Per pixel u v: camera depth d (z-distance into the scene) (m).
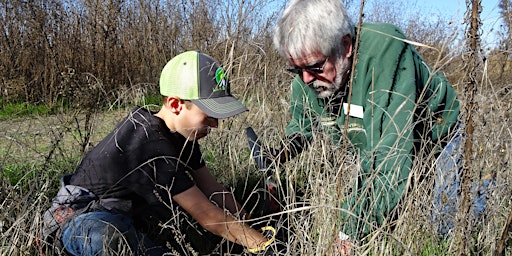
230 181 2.64
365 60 2.04
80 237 1.85
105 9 6.11
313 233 1.94
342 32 1.99
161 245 2.15
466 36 1.66
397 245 1.85
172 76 2.00
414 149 2.06
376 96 2.02
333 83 2.10
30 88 5.91
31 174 2.69
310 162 2.15
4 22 6.36
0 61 6.20
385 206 1.96
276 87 2.79
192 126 2.02
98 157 1.98
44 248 1.96
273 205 2.28
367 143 2.10
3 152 3.14
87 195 1.98
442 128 2.10
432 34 3.00
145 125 1.97
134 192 2.02
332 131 2.28
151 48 6.73
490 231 1.99
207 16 5.14
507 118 2.20
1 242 1.94
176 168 1.94
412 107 1.96
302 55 2.04
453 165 2.06
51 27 6.21
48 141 3.47
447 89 2.21
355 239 1.84
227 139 2.85
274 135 2.62
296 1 2.08
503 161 2.15
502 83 2.71
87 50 6.20
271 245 1.86
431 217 2.02
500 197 2.13
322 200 1.92
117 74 6.09
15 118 4.51
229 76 2.95
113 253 1.86
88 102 3.27
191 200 1.96
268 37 3.27
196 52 2.05
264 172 2.18
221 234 1.97
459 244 1.89
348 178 1.98
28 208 2.01
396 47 2.01
